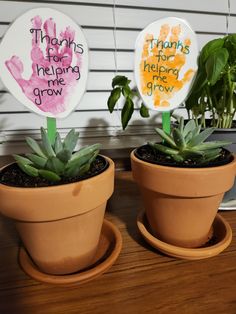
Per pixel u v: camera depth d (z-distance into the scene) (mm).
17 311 311
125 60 762
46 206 302
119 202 602
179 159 390
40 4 666
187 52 448
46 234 329
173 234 413
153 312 309
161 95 456
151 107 456
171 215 397
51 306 318
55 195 300
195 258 393
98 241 410
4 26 655
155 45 428
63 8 677
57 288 347
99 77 753
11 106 708
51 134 411
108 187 358
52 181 328
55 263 355
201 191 361
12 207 305
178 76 455
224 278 363
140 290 343
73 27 382
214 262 396
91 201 331
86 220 343
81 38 392
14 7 650
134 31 747
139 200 612
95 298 330
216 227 471
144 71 434
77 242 350
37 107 388
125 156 819
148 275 370
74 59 395
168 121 479
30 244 347
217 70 428
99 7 701
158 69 441
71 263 361
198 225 401
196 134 417
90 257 385
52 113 400
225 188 381
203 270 379
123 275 371
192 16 775
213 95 581
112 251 397
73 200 312
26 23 355
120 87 555
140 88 439
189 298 329
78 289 345
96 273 354
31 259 391
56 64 385
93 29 712
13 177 348
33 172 336
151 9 740
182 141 389
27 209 302
